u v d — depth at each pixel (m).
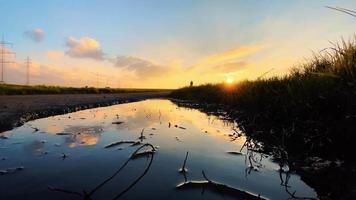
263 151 3.04
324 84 3.72
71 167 2.41
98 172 2.27
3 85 24.16
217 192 1.86
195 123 5.45
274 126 4.17
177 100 16.59
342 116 3.01
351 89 3.08
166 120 5.85
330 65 4.59
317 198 1.81
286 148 2.96
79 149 3.07
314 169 2.31
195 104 11.77
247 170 2.37
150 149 3.07
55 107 8.34
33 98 14.35
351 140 2.59
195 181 2.04
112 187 1.93
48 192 1.86
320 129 3.04
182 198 1.76
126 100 15.16
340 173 2.14
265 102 5.71
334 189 1.93
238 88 9.55
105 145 3.28
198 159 2.69
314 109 3.55
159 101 15.89
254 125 4.59
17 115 6.00
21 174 2.22
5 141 3.50
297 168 2.38
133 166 2.43
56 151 2.98
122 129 4.51
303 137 3.15
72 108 8.35
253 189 1.96
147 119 5.96
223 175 2.22
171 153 2.91
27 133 4.09
